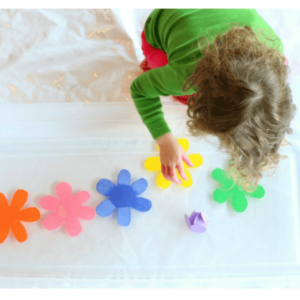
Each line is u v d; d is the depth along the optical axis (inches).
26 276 40.3
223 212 42.5
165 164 36.2
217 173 43.0
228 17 30.1
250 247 41.8
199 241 41.7
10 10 47.5
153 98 35.4
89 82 46.8
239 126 24.6
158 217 42.1
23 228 40.8
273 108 24.9
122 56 47.3
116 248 41.2
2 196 41.4
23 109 45.1
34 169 43.1
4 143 44.1
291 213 42.8
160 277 40.9
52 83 46.6
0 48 46.7
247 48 25.2
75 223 41.1
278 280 41.3
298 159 44.2
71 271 40.6
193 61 28.5
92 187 42.8
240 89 23.8
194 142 44.2
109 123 44.9
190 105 27.5
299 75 46.3
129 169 43.5
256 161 27.3
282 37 48.1
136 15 48.6
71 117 45.1
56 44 47.3
